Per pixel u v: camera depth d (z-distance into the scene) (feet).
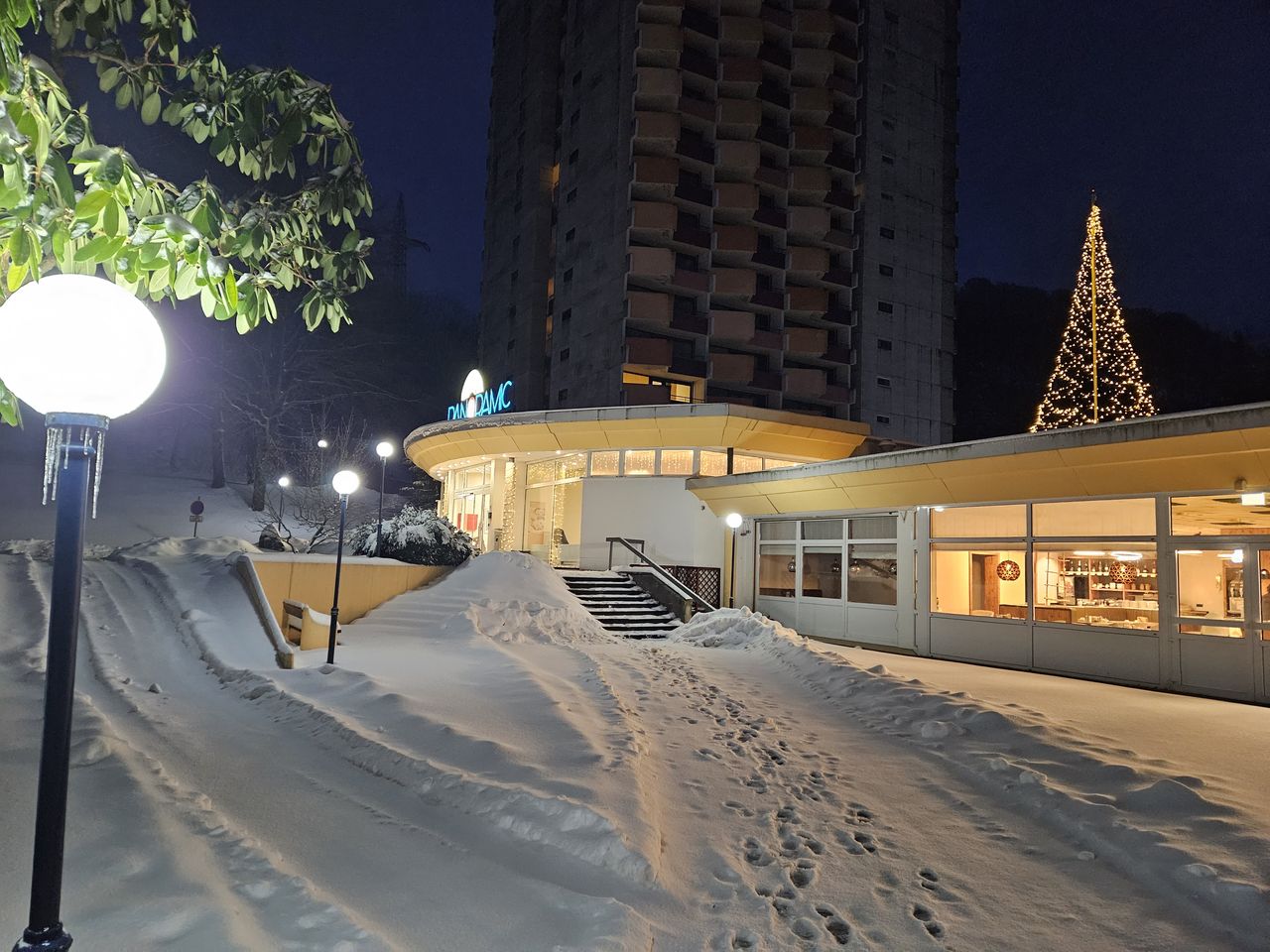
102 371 8.38
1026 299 224.94
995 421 208.74
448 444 96.48
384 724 25.61
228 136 14.96
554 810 17.58
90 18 14.69
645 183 137.69
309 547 102.89
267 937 11.61
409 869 15.15
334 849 15.90
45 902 8.01
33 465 148.05
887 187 161.58
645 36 139.23
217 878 13.43
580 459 87.66
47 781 8.15
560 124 166.50
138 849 13.94
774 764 23.97
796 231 150.82
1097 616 42.75
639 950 12.43
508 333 168.96
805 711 31.65
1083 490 43.39
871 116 160.76
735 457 83.97
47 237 11.40
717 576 73.10
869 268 157.79
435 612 51.80
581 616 55.72
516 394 161.68
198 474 175.01
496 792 18.80
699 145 144.05
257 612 44.11
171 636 40.81
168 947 10.93
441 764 21.27
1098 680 42.27
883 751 26.02
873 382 155.74
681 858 16.66
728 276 141.59
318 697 29.68
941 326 165.27
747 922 13.99
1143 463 39.99
